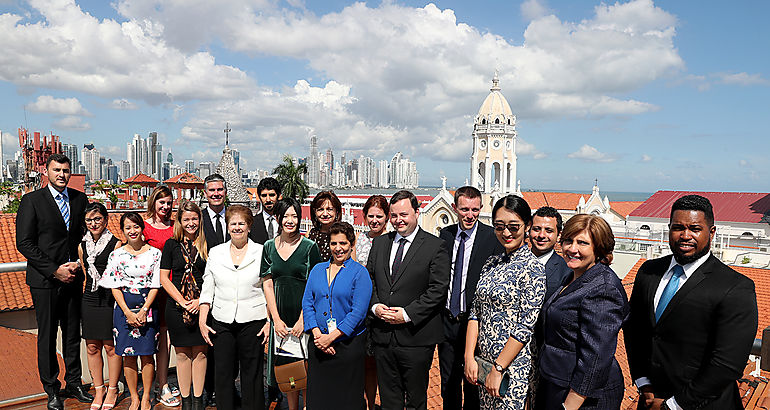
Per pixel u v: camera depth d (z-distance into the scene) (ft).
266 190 22.97
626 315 11.96
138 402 18.30
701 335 10.82
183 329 17.38
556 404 12.42
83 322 17.94
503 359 13.08
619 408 11.92
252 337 17.16
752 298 10.43
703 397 10.53
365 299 15.89
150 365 18.15
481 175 178.19
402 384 16.33
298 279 17.03
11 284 40.96
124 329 17.47
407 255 16.22
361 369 16.03
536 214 15.56
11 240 49.26
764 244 115.55
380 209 19.69
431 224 132.98
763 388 24.30
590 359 11.51
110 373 18.24
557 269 15.46
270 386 19.97
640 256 91.61
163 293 18.74
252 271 17.10
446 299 17.53
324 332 15.79
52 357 17.70
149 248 18.06
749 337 10.28
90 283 17.76
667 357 11.30
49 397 17.69
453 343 17.61
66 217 17.88
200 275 17.74
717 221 135.13
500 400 13.29
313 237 19.53
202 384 18.08
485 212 152.76
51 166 17.40
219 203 20.80
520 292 13.35
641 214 152.05
